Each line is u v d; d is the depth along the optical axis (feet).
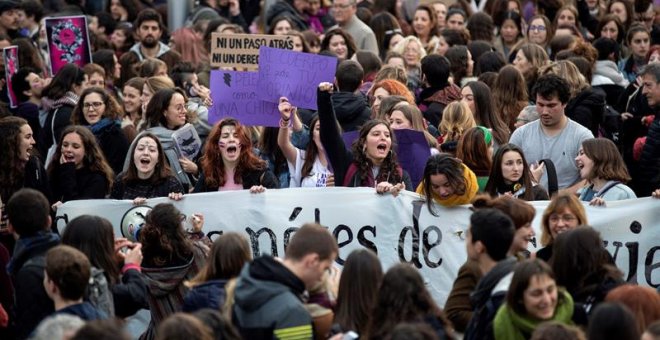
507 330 45.09
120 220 63.52
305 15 112.47
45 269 48.26
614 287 47.19
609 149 62.80
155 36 96.12
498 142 71.41
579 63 82.74
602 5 112.27
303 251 45.57
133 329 62.23
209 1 112.27
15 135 66.90
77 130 68.18
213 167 65.10
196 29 100.48
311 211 62.39
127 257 53.57
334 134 62.85
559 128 68.13
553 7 111.34
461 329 49.49
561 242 48.29
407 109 66.69
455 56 85.40
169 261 56.34
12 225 52.11
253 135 75.36
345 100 72.02
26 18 107.34
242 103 68.18
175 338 39.68
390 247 61.46
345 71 74.49
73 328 41.75
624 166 63.16
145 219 58.29
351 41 92.94
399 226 61.31
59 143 68.54
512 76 76.89
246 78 68.03
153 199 63.41
